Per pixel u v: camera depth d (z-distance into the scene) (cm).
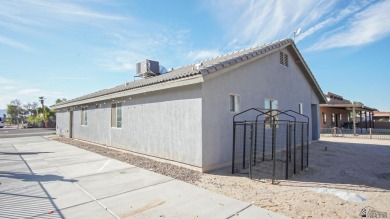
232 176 630
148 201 443
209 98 691
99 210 401
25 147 1269
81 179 594
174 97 764
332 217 376
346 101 3216
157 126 842
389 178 623
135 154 970
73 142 1485
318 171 702
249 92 866
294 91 1230
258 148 895
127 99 1041
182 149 728
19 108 6375
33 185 544
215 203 433
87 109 1477
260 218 370
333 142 1522
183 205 423
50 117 4425
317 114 1549
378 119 4859
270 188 529
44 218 370
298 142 1264
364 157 950
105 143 1235
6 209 404
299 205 426
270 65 1013
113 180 584
